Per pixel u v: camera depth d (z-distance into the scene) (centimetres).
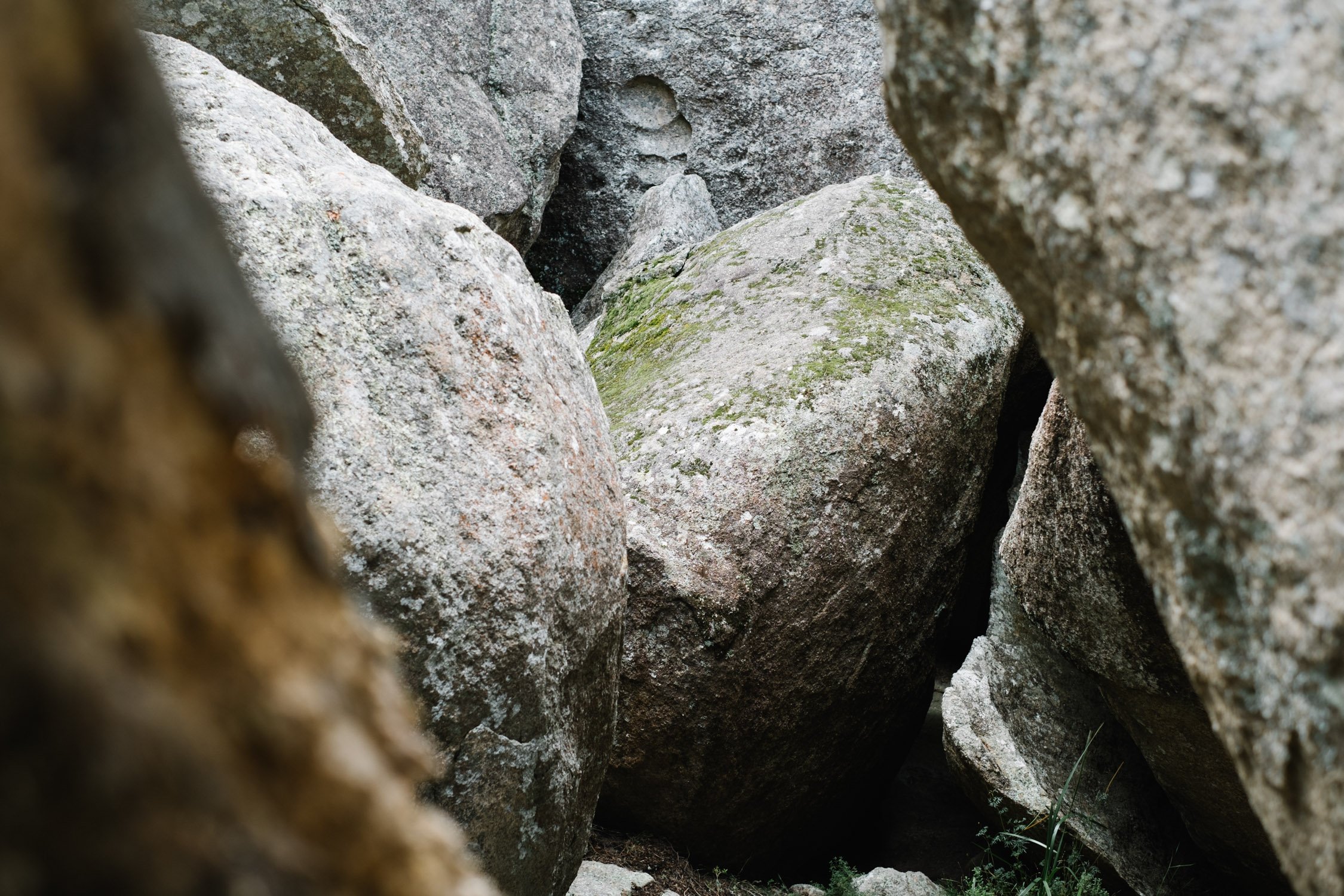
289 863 38
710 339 444
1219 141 72
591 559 226
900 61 95
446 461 197
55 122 34
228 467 41
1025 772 381
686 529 362
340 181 206
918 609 404
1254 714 76
